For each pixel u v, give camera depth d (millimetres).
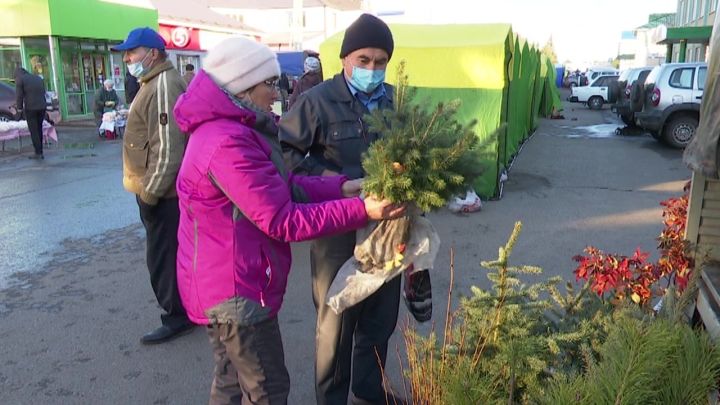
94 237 6402
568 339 2457
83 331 4137
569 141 14312
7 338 4035
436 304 4480
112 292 4844
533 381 2273
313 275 2756
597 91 26688
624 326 2010
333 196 2445
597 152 12375
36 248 6012
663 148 12883
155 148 3604
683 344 1992
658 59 44656
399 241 2375
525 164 10805
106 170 10625
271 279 2176
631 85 15203
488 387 2291
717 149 2662
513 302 2535
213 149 1990
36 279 5148
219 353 2385
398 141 2078
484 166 2195
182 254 2205
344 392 2859
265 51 2131
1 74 19469
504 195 8195
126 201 8094
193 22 27312
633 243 5957
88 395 3355
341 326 2715
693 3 32062
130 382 3486
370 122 2229
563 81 51938
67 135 16422
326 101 2699
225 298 2102
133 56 3568
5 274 5273
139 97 3611
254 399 2240
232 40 2104
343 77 2746
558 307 2973
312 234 2074
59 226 6836
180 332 4039
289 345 3906
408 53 7633
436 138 2115
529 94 14531
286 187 2088
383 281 2445
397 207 2143
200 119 2055
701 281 2922
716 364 1965
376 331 2914
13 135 12828
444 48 7523
